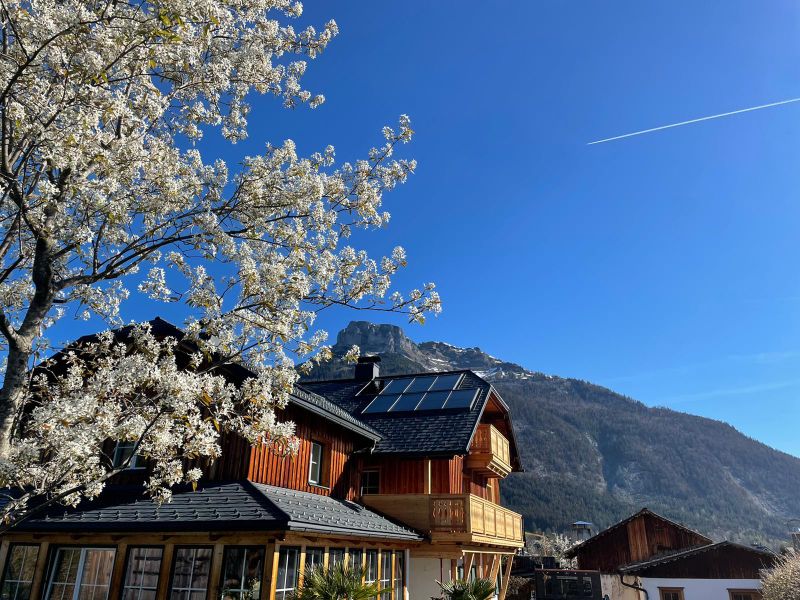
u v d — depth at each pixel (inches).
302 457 527.8
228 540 375.2
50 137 222.4
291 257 293.0
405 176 334.0
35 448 219.5
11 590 411.2
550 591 1059.3
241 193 298.5
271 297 271.1
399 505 598.2
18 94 234.8
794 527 1268.5
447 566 636.1
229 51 313.4
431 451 621.0
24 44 234.4
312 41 331.6
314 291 301.9
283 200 298.8
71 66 234.1
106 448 475.2
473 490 788.0
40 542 416.2
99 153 235.1
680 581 990.4
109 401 238.1
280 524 348.2
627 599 1044.5
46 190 223.0
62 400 220.8
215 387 276.1
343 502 561.9
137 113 288.0
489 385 772.6
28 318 246.2
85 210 260.1
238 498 401.1
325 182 317.7
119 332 414.6
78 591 400.2
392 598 536.4
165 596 375.9
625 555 1197.1
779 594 767.1
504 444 836.6
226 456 457.4
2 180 232.2
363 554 490.3
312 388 901.2
